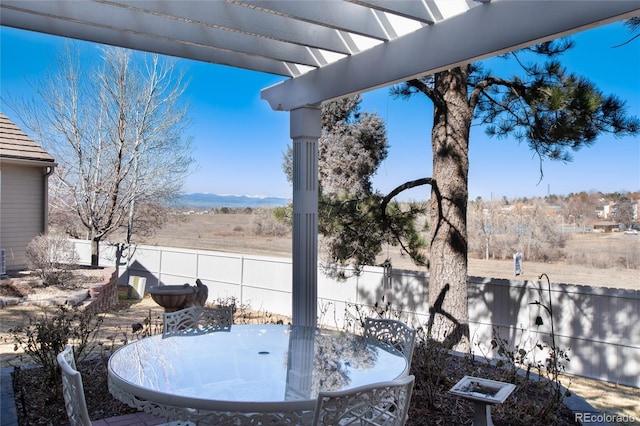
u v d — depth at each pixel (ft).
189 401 8.41
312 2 12.48
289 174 53.57
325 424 7.62
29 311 29.58
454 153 22.43
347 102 48.83
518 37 11.02
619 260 54.95
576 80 19.99
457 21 12.35
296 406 8.34
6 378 15.76
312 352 11.88
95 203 46.01
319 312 32.09
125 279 45.62
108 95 46.93
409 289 28.07
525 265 59.47
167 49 15.71
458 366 18.44
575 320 22.53
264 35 13.64
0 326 26.25
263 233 81.05
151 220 53.36
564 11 10.22
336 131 49.80
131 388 9.07
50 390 15.08
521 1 11.00
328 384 9.38
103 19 13.03
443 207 22.57
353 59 15.40
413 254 27.14
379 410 8.21
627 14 9.37
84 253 46.80
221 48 14.84
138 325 18.24
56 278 34.50
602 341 21.81
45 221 41.88
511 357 16.61
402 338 13.66
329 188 49.16
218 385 9.16
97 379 16.17
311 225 17.84
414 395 15.12
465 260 22.57
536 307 23.56
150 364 10.53
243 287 37.27
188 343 12.63
